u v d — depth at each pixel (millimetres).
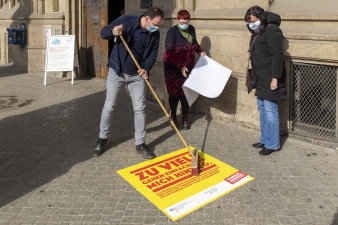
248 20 3932
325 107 4410
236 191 3393
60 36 8055
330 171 3744
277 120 4078
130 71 3977
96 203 3193
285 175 3678
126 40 3896
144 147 4168
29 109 6000
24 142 4578
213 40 5293
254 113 4934
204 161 4027
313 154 4160
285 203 3174
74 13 8406
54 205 3162
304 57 4289
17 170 3822
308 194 3312
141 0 6375
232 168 3848
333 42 4047
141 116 4125
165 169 3855
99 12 8195
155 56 4023
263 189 3416
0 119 5477
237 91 5090
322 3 4199
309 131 4559
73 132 4922
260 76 4031
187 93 4715
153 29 3754
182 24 4609
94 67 8680
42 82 8156
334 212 3029
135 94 4090
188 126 5043
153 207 3137
